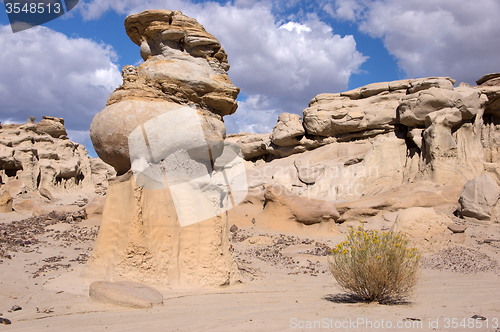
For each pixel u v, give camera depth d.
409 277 5.21
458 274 9.22
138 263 5.89
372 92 30.48
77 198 30.67
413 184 21.80
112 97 6.43
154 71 7.21
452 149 22.61
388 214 18.06
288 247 13.38
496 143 26.33
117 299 4.66
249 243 14.31
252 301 5.29
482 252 11.61
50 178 30.69
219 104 7.79
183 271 6.37
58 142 35.00
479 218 17.05
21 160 28.03
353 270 5.37
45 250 9.56
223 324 3.60
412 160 24.75
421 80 26.95
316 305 4.88
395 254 5.28
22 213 18.88
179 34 8.09
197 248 6.53
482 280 8.16
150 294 4.97
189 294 5.68
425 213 12.34
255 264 10.09
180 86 7.32
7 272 6.57
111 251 6.20
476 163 22.88
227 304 4.98
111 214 6.36
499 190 17.27
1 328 3.77
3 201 19.19
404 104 25.73
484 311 3.99
